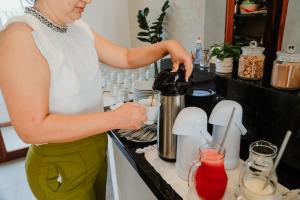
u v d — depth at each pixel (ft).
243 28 4.01
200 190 2.30
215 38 4.84
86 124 2.19
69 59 2.57
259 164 2.36
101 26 8.79
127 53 3.68
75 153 2.77
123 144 3.50
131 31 9.18
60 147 2.67
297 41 3.15
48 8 2.44
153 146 3.42
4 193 6.72
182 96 2.81
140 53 3.54
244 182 2.30
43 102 2.12
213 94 3.57
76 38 2.85
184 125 2.49
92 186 3.28
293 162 2.78
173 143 2.88
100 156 3.12
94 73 2.95
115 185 4.65
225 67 3.65
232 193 2.43
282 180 2.62
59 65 2.39
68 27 2.82
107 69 7.66
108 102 6.01
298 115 2.62
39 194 2.87
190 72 2.98
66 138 2.17
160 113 2.86
